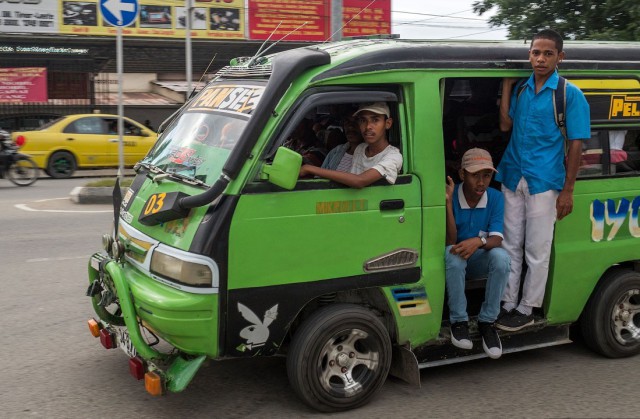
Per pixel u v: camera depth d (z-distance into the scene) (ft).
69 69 73.05
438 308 14.42
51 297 21.56
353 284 13.44
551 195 14.93
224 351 12.71
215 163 13.14
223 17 74.38
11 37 67.72
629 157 16.66
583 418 13.60
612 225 16.37
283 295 12.84
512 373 15.98
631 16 36.73
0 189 48.75
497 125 17.61
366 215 13.43
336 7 36.29
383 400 14.39
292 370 13.33
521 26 41.11
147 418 13.51
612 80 16.20
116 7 34.94
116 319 15.47
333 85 13.16
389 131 14.10
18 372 15.72
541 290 15.40
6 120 70.13
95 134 57.82
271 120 12.66
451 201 14.53
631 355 17.19
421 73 13.87
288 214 12.73
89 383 15.16
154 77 89.35
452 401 14.37
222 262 12.29
